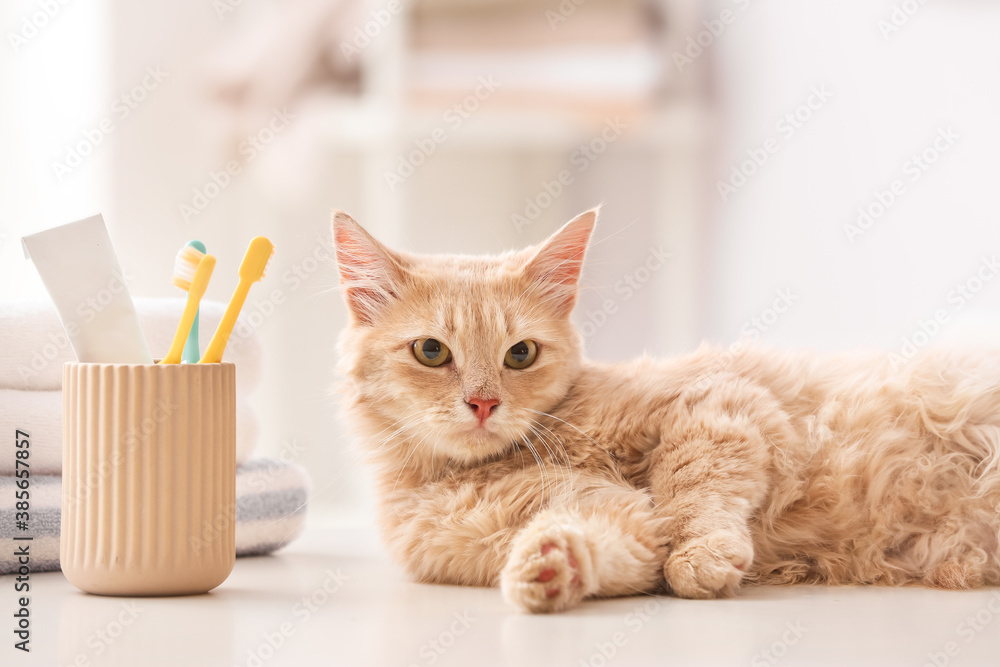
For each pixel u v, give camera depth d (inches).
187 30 121.3
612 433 56.6
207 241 126.2
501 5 121.3
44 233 49.1
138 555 48.1
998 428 57.4
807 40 131.0
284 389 131.5
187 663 37.2
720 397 56.7
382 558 64.9
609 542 47.5
